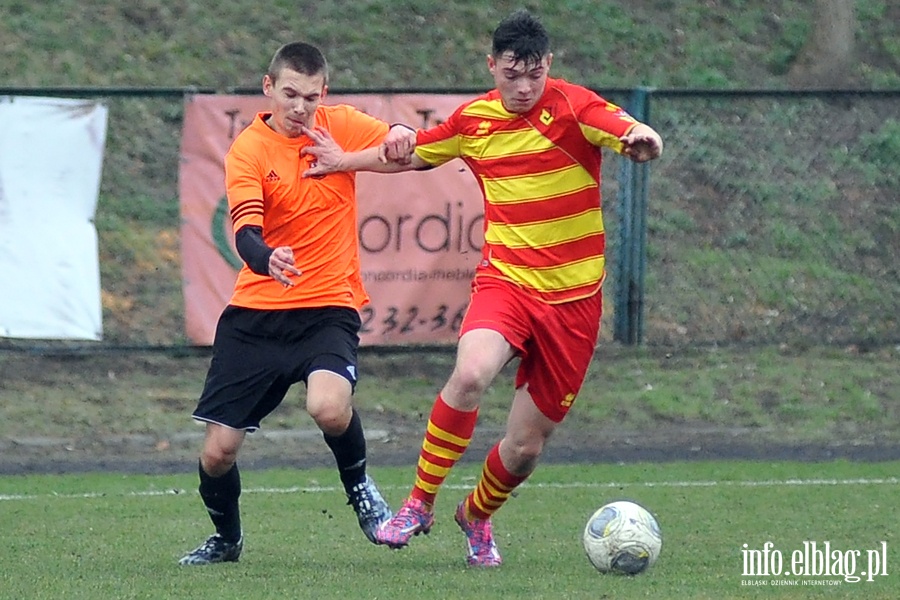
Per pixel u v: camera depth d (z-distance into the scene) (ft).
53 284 117.80
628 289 132.05
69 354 124.26
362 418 117.08
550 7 209.36
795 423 119.85
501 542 73.46
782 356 135.13
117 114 166.71
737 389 126.21
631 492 92.12
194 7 198.49
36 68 183.42
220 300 119.65
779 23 215.31
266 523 80.64
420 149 62.64
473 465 104.37
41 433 111.75
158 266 142.92
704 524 79.41
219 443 63.46
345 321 63.26
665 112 176.04
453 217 119.85
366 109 117.91
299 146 62.75
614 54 202.80
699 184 166.09
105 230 147.02
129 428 113.91
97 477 99.30
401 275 119.65
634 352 132.46
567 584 58.90
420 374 127.13
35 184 116.78
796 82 204.74
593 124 59.00
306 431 114.21
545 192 60.39
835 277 151.43
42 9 194.59
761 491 92.43
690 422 119.44
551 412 62.64
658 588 58.13
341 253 63.57
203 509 86.07
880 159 170.60
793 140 173.06
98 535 76.43
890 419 121.29
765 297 147.33
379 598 55.42
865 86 205.16
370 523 64.28
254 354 62.90
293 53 62.03
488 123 61.05
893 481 96.99
